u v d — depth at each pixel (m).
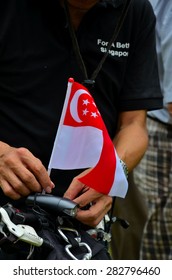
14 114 3.33
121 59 3.51
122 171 3.25
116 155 3.24
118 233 5.42
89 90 3.39
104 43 3.44
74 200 3.21
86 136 3.21
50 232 3.06
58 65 3.34
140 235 5.38
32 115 3.33
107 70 3.47
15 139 3.33
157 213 5.27
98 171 3.21
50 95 3.34
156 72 3.72
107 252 3.27
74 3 3.35
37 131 3.32
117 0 3.45
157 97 3.69
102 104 3.49
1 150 3.17
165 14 4.80
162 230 5.27
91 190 3.24
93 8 3.40
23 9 3.32
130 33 3.54
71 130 3.22
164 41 4.74
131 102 3.63
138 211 5.36
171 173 5.21
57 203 3.06
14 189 3.11
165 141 5.18
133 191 5.38
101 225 3.39
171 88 4.74
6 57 3.30
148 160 5.25
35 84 3.33
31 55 3.32
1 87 3.33
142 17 3.58
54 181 3.37
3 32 3.29
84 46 3.40
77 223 3.22
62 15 3.34
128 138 3.58
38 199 3.08
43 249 2.97
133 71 3.63
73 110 3.21
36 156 3.34
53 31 3.34
